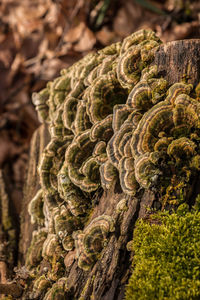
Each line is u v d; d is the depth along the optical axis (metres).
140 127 1.83
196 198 1.83
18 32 5.77
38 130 3.29
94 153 2.08
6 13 5.88
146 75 1.98
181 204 1.82
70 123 2.41
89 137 2.20
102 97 2.20
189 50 1.90
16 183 5.06
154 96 1.90
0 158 5.38
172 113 1.79
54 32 5.64
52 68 5.48
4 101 5.60
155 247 1.76
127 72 2.07
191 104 1.76
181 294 1.58
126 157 1.88
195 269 1.63
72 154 2.20
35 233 2.57
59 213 2.24
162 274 1.67
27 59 5.69
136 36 2.22
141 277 1.71
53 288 1.95
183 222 1.77
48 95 2.96
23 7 5.83
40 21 5.75
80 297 1.89
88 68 2.50
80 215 2.19
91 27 5.54
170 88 1.86
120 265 1.85
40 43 5.68
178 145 1.73
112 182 1.99
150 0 5.54
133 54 2.07
